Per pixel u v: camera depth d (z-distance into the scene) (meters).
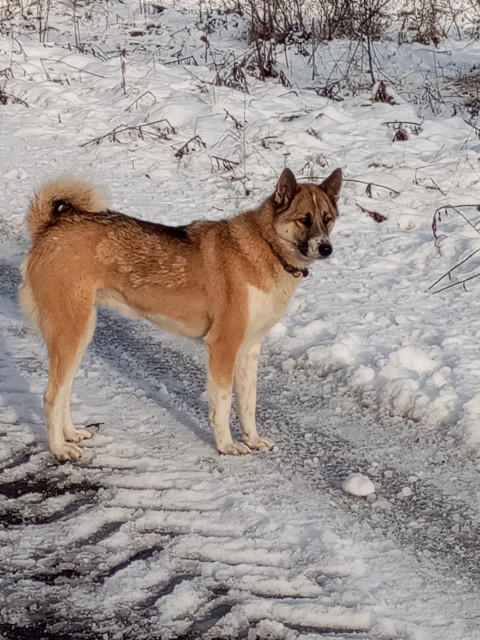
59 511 4.52
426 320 7.00
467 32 18.33
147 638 3.57
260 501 4.62
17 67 14.95
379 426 5.57
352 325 6.91
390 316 7.07
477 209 9.37
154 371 6.37
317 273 8.05
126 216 5.28
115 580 3.91
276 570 4.00
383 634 3.61
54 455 5.08
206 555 4.12
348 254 8.49
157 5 19.91
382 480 4.92
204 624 3.66
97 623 3.65
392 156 10.84
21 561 4.06
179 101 13.02
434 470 5.03
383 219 9.36
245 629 3.62
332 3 16.61
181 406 5.82
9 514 4.48
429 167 10.52
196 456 5.12
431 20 17.41
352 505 4.62
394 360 6.15
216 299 5.08
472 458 5.14
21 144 11.71
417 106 13.51
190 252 5.13
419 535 4.37
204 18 18.67
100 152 11.38
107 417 5.60
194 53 16.52
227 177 10.49
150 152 11.41
